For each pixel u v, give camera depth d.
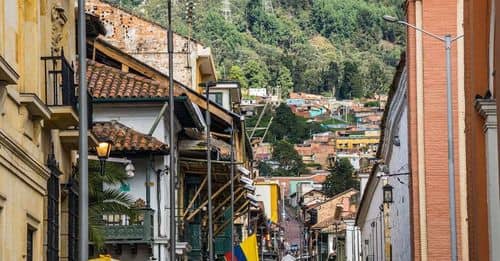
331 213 148.25
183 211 51.53
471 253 32.94
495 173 29.05
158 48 63.53
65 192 30.19
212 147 53.38
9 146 22.67
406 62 53.69
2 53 22.47
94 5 63.34
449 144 41.78
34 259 25.94
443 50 51.03
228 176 55.59
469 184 33.38
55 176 28.11
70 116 26.86
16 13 24.25
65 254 30.16
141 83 45.53
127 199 38.84
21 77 25.27
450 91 41.84
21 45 25.25
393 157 69.69
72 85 27.62
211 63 66.88
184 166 52.88
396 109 62.47
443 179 50.91
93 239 35.41
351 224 125.56
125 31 63.41
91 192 36.72
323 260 142.88
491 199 28.95
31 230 25.78
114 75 46.00
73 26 31.59
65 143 30.11
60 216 29.72
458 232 50.03
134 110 45.12
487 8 30.09
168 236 46.31
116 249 42.62
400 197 65.06
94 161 37.00
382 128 71.81
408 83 51.84
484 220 29.81
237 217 65.88
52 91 27.47
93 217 36.41
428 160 51.06
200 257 53.97
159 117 44.09
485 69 30.17
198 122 48.22
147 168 43.81
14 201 23.50
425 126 51.16
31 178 25.06
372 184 85.25
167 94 44.88
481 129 29.98
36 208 25.81
